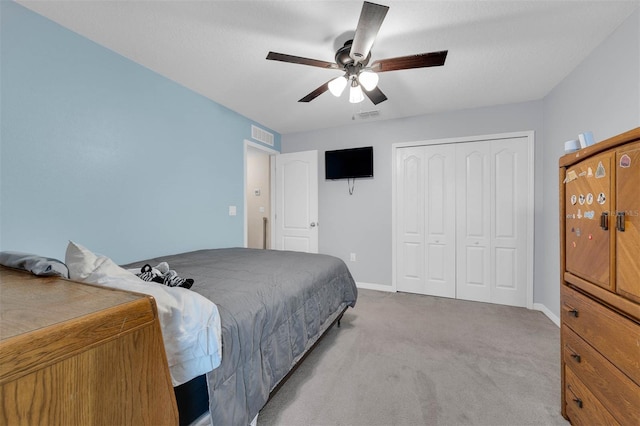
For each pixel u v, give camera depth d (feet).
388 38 6.07
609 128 5.98
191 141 8.81
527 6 5.16
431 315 9.06
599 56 6.33
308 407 4.83
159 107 7.74
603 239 3.50
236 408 3.41
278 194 13.60
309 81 8.23
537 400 4.96
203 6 5.17
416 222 11.43
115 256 6.65
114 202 6.63
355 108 10.46
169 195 8.07
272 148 13.19
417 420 4.52
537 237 9.59
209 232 9.55
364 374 5.78
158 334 1.93
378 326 8.20
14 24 4.99
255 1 5.05
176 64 7.25
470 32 5.90
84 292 2.04
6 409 1.23
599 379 3.59
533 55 6.77
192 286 4.62
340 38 6.14
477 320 8.63
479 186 10.43
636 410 2.97
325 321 6.52
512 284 10.01
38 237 5.32
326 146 12.96
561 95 8.12
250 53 6.75
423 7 5.16
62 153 5.67
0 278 2.48
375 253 12.14
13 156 5.00
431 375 5.73
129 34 5.98
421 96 9.29
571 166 4.32
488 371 5.86
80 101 5.97
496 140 10.17
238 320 3.73
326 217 12.98
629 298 3.09
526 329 7.96
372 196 12.15
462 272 10.73
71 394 1.45
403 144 11.46
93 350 1.55
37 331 1.35
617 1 5.03
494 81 8.17
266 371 4.13
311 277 6.12
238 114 10.96
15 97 5.01
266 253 8.26
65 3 5.04
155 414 1.87
